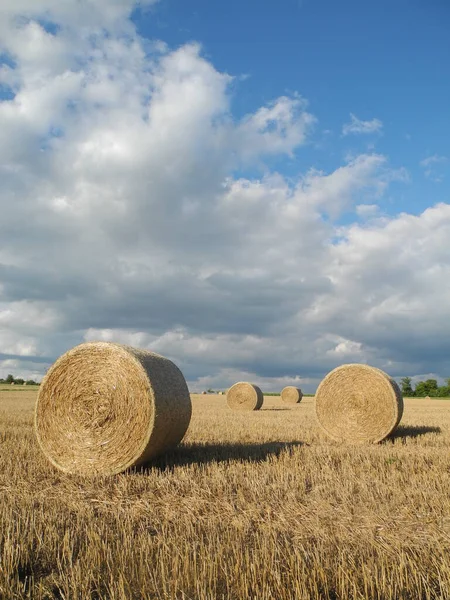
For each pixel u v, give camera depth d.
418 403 39.94
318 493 7.06
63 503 6.81
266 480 7.70
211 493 7.05
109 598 4.30
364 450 10.95
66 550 5.11
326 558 4.92
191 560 4.88
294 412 23.70
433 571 4.71
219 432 14.12
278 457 9.86
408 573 4.65
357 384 13.88
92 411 9.06
